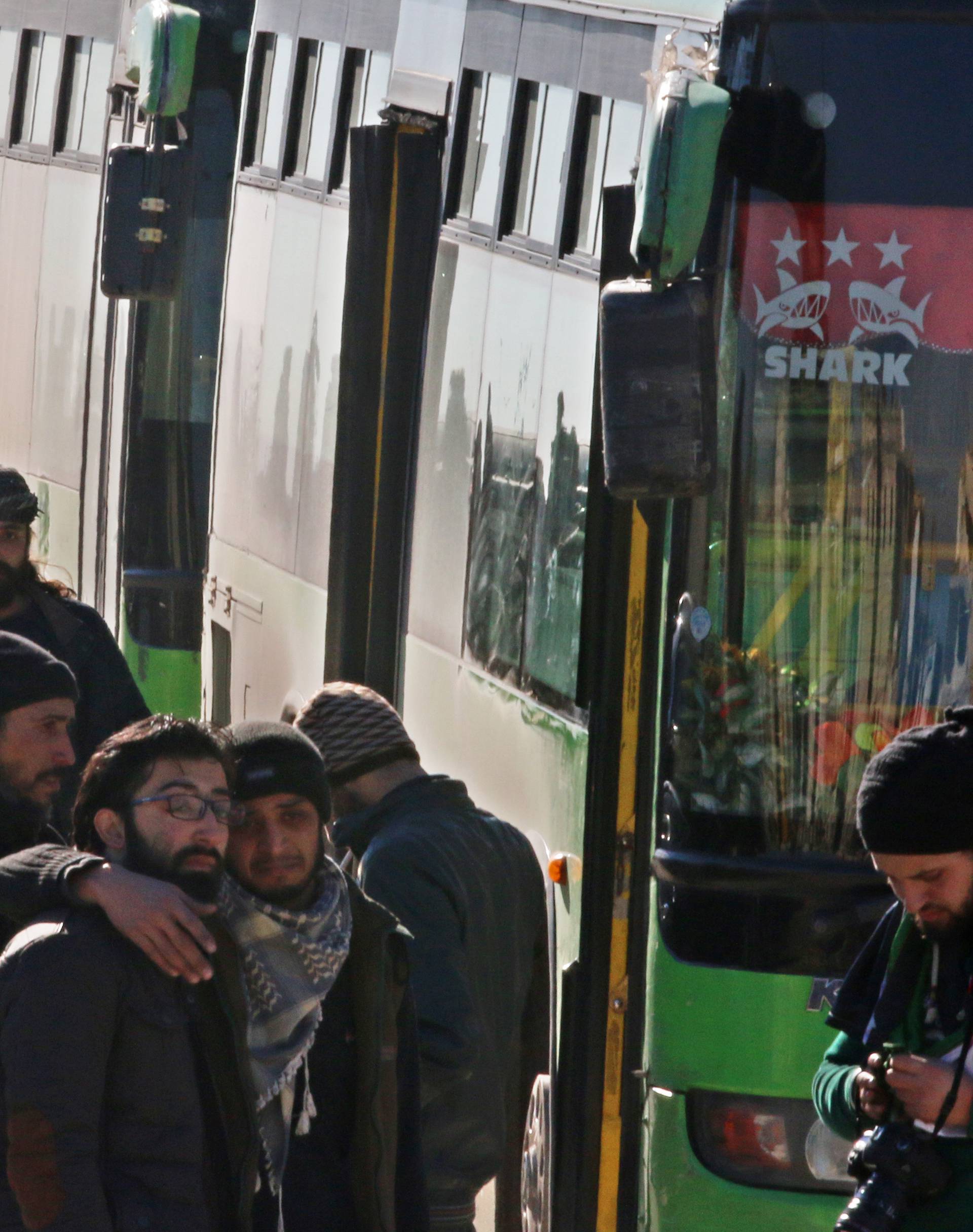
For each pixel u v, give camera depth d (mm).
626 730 16688
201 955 11422
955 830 11086
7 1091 11227
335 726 17219
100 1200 11125
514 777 20266
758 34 16500
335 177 26797
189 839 11891
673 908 16531
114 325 34844
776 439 16609
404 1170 13406
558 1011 18688
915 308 16469
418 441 23453
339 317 25703
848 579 16562
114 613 34219
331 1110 12773
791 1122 16297
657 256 15453
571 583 19047
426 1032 16062
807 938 16250
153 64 29281
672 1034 16516
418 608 23250
